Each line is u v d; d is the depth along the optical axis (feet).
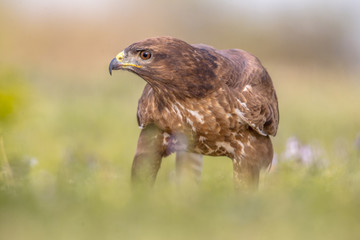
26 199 26.89
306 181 32.35
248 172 36.01
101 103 91.91
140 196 27.66
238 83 35.17
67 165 40.01
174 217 24.71
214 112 34.68
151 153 36.11
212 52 35.09
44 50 145.28
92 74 130.21
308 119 79.25
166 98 34.78
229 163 50.03
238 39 168.14
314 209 25.54
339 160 45.21
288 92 111.45
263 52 168.25
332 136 65.31
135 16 156.66
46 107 81.41
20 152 47.98
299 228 23.54
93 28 150.30
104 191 29.04
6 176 34.78
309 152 41.37
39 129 66.13
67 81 117.70
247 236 22.94
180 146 36.22
